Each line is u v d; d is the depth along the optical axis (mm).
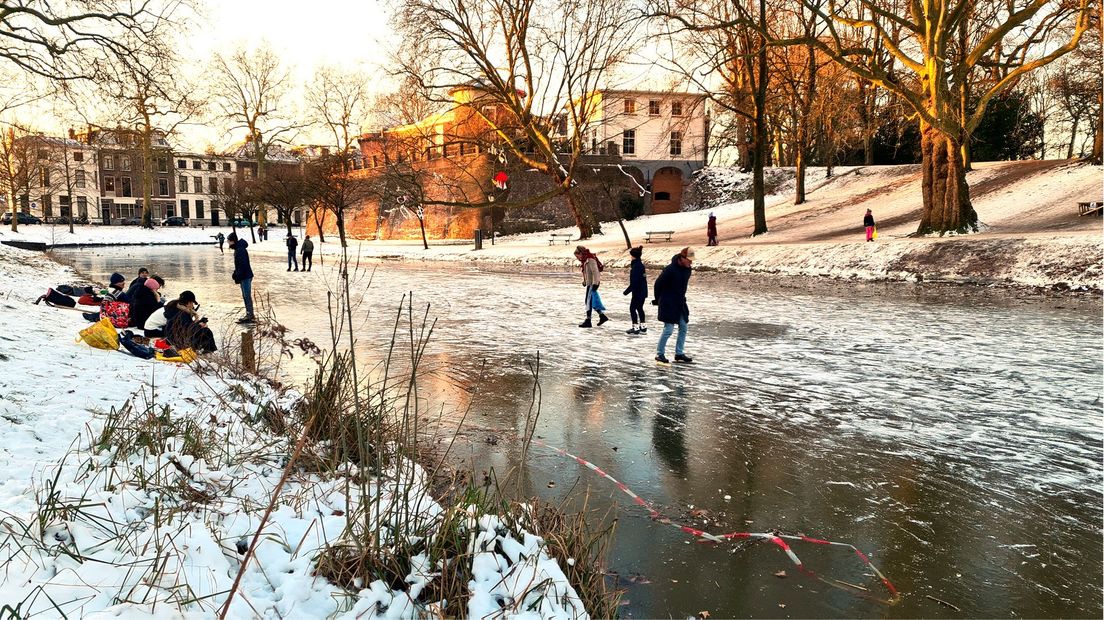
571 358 9227
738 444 5633
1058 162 34406
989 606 3271
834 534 4020
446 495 3734
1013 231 23547
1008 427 6023
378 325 12125
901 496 4555
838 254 22688
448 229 52406
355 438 4363
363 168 67125
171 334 7828
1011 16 21188
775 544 3895
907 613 3215
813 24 26422
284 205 52938
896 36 26047
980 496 4543
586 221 41344
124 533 2939
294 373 8070
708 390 7438
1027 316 12562
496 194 48312
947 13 21938
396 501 3199
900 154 51375
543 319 13000
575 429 6039
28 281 16719
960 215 23703
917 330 11234
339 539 3057
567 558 3180
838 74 32812
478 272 26141
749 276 22562
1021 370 8227
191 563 2717
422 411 6488
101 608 2340
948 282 18484
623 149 52000
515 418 6363
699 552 3801
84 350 7090
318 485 3824
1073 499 4477
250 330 11391
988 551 3803
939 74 22359
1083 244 17484
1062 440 5660
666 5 23500
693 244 31938
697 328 11742
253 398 5543
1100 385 7457
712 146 53562
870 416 6410
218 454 4121
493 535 3131
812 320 12516
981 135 45500
